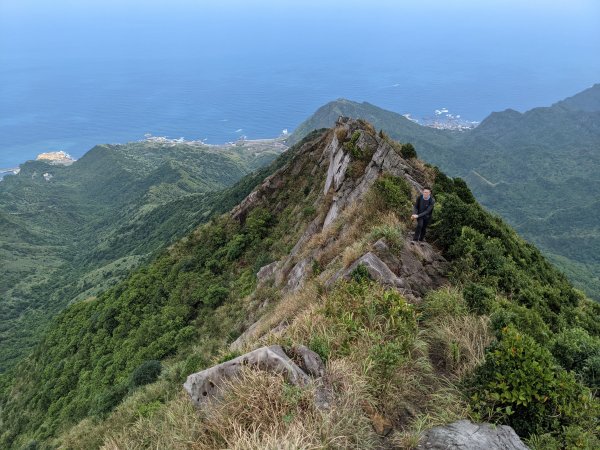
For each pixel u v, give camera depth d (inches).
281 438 189.9
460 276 449.1
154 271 1924.2
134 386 1010.7
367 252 459.8
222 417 223.5
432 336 321.4
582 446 210.2
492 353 258.4
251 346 313.4
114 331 1684.3
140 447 289.1
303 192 1691.7
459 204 574.9
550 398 233.3
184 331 1277.1
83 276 6299.2
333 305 340.5
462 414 232.5
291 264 999.0
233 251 1642.5
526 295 459.8
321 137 1909.4
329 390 237.5
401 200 639.1
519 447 205.8
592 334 489.4
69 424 1210.0
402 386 254.5
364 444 208.5
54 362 1892.2
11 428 1689.2
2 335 5300.2
